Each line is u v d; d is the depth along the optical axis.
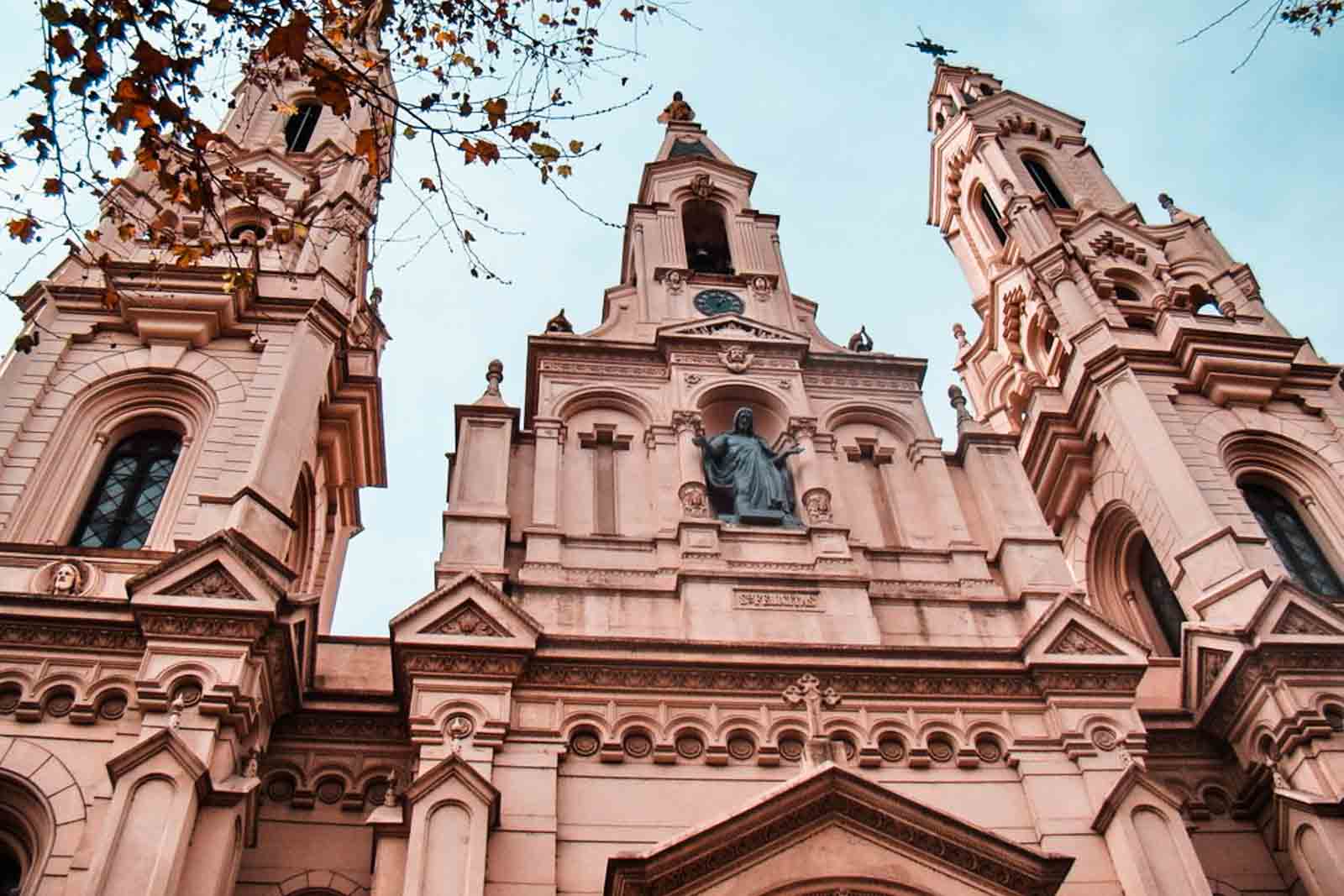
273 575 22.92
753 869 19.20
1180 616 30.64
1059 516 33.72
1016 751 22.45
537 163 17.22
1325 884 20.91
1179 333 32.34
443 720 21.50
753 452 28.45
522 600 24.38
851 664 23.12
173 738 19.33
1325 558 29.16
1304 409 32.00
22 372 27.27
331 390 30.80
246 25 16.27
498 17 17.44
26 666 21.30
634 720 22.14
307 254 32.31
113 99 15.80
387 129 32.03
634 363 30.95
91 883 17.66
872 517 28.30
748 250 35.47
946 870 19.50
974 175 45.56
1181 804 22.09
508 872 19.64
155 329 28.42
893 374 31.91
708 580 24.98
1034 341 39.09
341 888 21.06
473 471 26.83
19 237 16.17
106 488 26.45
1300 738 22.67
